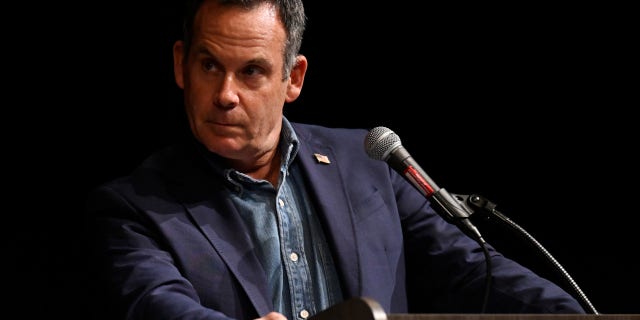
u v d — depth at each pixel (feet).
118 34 37.55
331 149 23.63
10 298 35.58
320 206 22.13
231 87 20.54
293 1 21.39
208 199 21.35
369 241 22.09
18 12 37.14
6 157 36.73
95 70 37.47
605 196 42.16
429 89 42.01
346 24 41.39
